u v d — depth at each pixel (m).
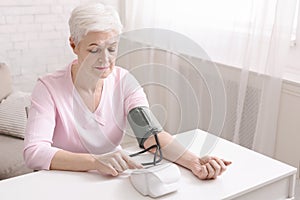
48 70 3.63
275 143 2.60
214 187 1.34
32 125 1.51
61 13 3.57
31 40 3.50
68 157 1.43
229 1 2.82
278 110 2.54
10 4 3.35
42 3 3.47
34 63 3.56
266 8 2.50
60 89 1.59
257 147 2.60
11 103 2.85
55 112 1.58
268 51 2.48
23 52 3.49
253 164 1.51
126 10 3.65
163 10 3.28
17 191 1.30
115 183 1.35
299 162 2.51
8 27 3.39
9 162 2.42
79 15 1.40
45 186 1.33
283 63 2.46
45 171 1.43
